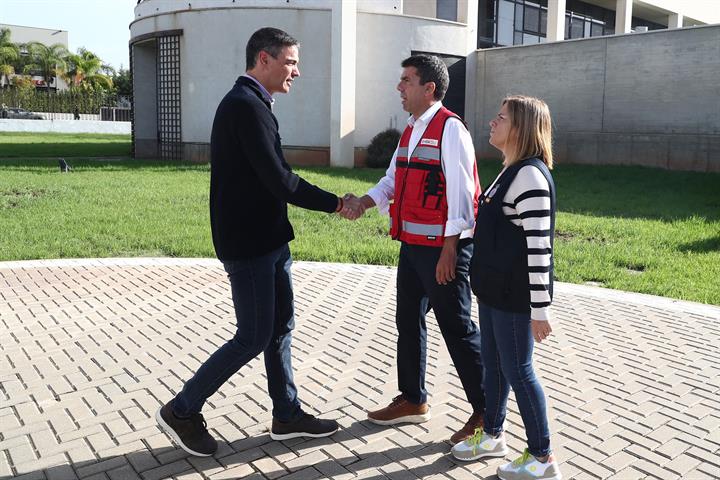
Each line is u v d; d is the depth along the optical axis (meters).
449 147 3.36
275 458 3.44
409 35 22.25
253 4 21.31
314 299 6.62
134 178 16.45
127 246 9.08
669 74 18.97
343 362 4.87
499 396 3.34
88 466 3.34
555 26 25.92
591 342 5.38
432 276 3.47
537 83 22.31
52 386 4.35
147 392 4.26
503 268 3.00
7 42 64.62
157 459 3.42
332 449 3.54
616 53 20.11
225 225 3.25
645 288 7.15
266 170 3.14
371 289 7.04
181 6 22.56
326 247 8.99
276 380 3.54
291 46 3.25
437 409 4.04
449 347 3.56
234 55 21.78
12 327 5.58
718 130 18.05
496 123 3.05
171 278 7.37
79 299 6.47
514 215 2.97
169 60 23.47
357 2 22.27
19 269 7.68
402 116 22.59
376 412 3.83
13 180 15.20
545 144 3.00
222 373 3.36
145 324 5.71
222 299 6.54
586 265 8.24
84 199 12.71
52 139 38.19
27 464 3.35
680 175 17.36
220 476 3.26
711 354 5.11
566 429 3.80
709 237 9.76
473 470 3.34
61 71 65.50
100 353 4.98
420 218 3.46
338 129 21.14
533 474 3.12
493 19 26.89
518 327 3.02
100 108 57.12
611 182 16.64
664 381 4.55
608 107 20.48
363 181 16.17
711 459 3.47
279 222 3.37
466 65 23.67
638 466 3.39
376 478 3.25
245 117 3.12
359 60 21.75
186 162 22.59
